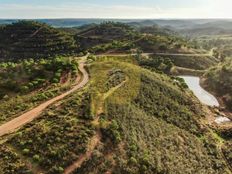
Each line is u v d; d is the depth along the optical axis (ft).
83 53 601.21
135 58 572.51
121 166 195.83
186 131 276.82
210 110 377.91
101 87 283.38
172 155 229.04
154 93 311.27
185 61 650.84
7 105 241.14
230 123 339.16
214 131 304.71
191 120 299.38
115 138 211.82
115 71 335.67
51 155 183.11
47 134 197.16
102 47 642.22
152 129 247.70
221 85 501.15
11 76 297.12
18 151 181.57
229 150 268.82
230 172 240.94
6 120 214.90
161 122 268.21
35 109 233.96
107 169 190.70
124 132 223.30
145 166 202.69
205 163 240.12
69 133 202.18
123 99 272.10
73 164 183.42
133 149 211.61
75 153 189.88
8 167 169.07
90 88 277.23
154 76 365.20
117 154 202.69
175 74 581.94
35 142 189.47
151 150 222.07
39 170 173.78
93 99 250.98
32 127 202.80
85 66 363.15
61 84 294.05
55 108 231.09
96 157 192.44
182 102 327.88
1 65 331.98
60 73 315.99
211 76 548.31
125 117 242.99
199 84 546.67
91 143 200.64
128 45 651.25
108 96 266.77
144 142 226.79
